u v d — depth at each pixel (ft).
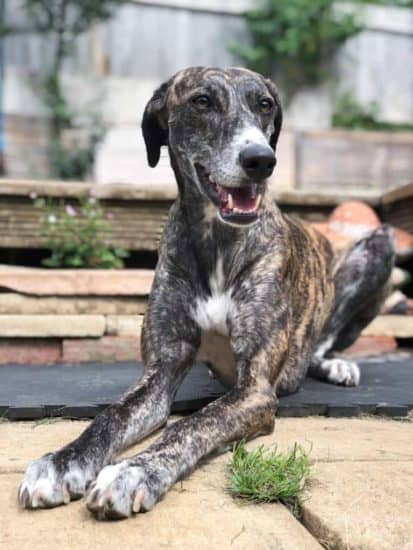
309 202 4.45
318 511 1.52
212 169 2.25
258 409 2.06
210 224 2.36
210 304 2.41
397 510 1.53
